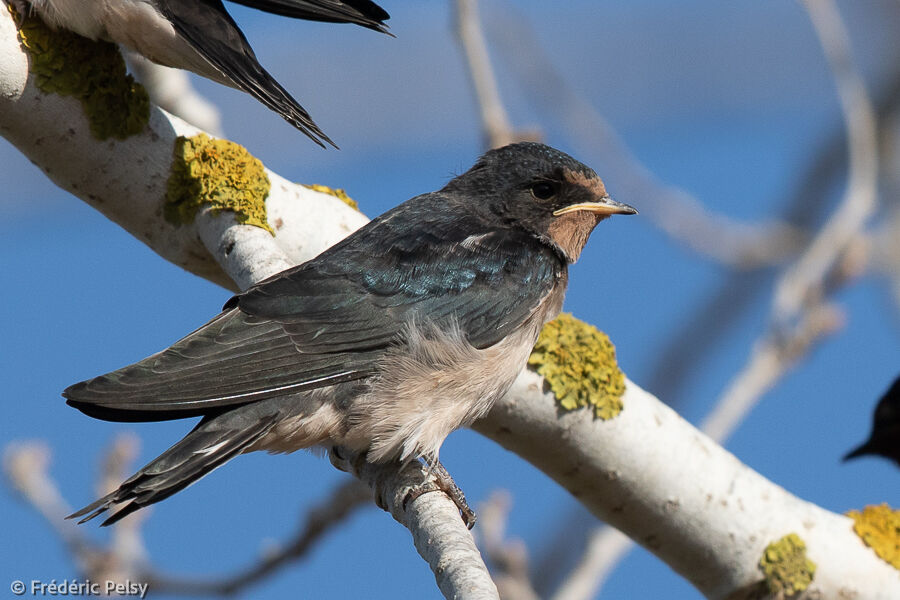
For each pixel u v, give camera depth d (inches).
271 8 431.5
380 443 378.3
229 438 354.6
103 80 398.9
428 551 330.3
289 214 421.4
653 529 430.6
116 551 509.0
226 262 405.7
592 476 423.8
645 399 425.1
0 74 386.0
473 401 392.2
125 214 416.8
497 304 401.7
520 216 430.3
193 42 391.9
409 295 394.0
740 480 429.7
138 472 339.0
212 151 411.5
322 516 510.9
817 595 429.7
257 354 367.9
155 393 347.9
